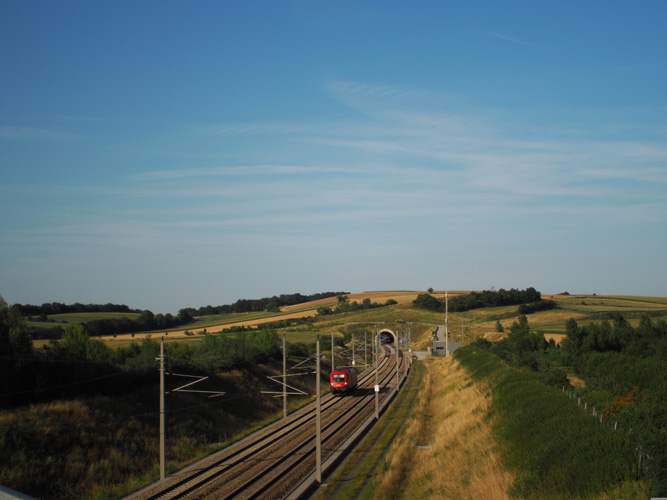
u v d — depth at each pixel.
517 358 76.75
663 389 26.50
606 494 16.55
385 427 46.06
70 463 33.44
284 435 45.59
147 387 51.16
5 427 33.06
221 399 56.62
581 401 37.91
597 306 168.88
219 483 31.12
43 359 44.91
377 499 24.69
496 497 20.20
